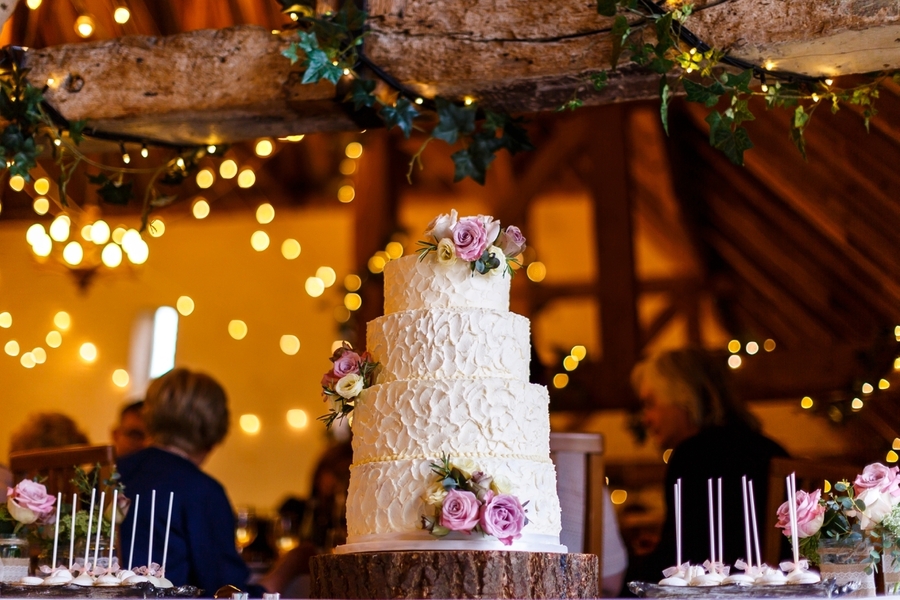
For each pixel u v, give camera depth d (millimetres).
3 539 2562
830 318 7434
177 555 3260
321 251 10305
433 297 2361
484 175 3195
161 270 10156
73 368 9742
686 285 9414
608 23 2941
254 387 10031
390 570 2115
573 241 11008
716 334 9609
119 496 2809
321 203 10203
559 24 2984
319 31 3016
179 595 2471
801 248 7426
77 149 3660
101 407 9703
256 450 9898
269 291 10227
